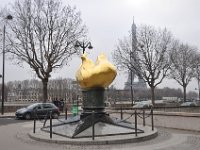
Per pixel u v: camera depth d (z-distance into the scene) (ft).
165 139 48.98
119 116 81.05
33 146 43.45
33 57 134.31
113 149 40.32
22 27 132.26
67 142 44.27
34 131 54.95
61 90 327.06
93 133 44.73
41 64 134.00
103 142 43.70
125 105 174.29
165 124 66.49
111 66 52.16
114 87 403.34
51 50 136.26
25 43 133.49
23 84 416.87
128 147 41.75
